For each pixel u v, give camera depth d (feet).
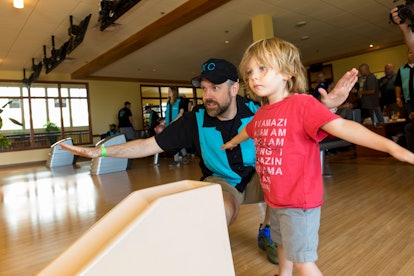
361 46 30.83
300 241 3.02
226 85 4.30
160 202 1.88
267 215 5.23
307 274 3.03
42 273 1.78
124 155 4.30
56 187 14.05
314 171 3.12
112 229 1.94
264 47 3.26
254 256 5.10
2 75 30.45
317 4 18.53
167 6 17.43
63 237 7.04
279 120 3.20
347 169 12.46
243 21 20.13
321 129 2.92
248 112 4.77
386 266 4.42
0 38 20.90
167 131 4.75
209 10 17.38
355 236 5.61
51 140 33.37
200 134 4.78
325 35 25.46
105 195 11.31
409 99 10.96
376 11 20.77
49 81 32.91
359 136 2.62
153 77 37.86
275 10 18.83
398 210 6.82
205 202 2.10
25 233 7.53
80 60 27.99
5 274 5.30
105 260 1.65
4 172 23.72
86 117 35.24
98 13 17.80
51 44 23.13
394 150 2.36
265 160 3.30
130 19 18.75
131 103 37.96
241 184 4.86
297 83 3.37
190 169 16.46
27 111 32.17
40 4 16.30
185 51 26.43
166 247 1.87
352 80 3.35
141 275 1.76
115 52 23.93
